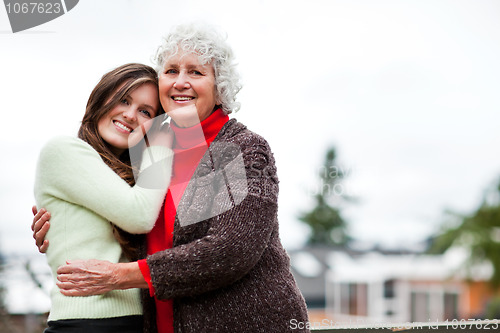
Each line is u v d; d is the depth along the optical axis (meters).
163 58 1.72
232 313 1.52
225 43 1.71
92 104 1.71
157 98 1.74
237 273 1.47
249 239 1.47
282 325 1.53
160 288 1.47
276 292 1.55
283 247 1.66
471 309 20.98
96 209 1.57
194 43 1.66
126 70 1.72
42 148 1.63
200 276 1.46
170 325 1.63
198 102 1.67
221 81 1.69
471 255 21.62
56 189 1.60
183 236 1.54
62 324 1.53
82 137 1.71
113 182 1.59
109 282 1.50
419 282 21.66
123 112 1.70
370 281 21.52
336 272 22.36
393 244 30.20
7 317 3.17
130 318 1.59
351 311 21.78
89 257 1.57
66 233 1.59
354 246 29.59
